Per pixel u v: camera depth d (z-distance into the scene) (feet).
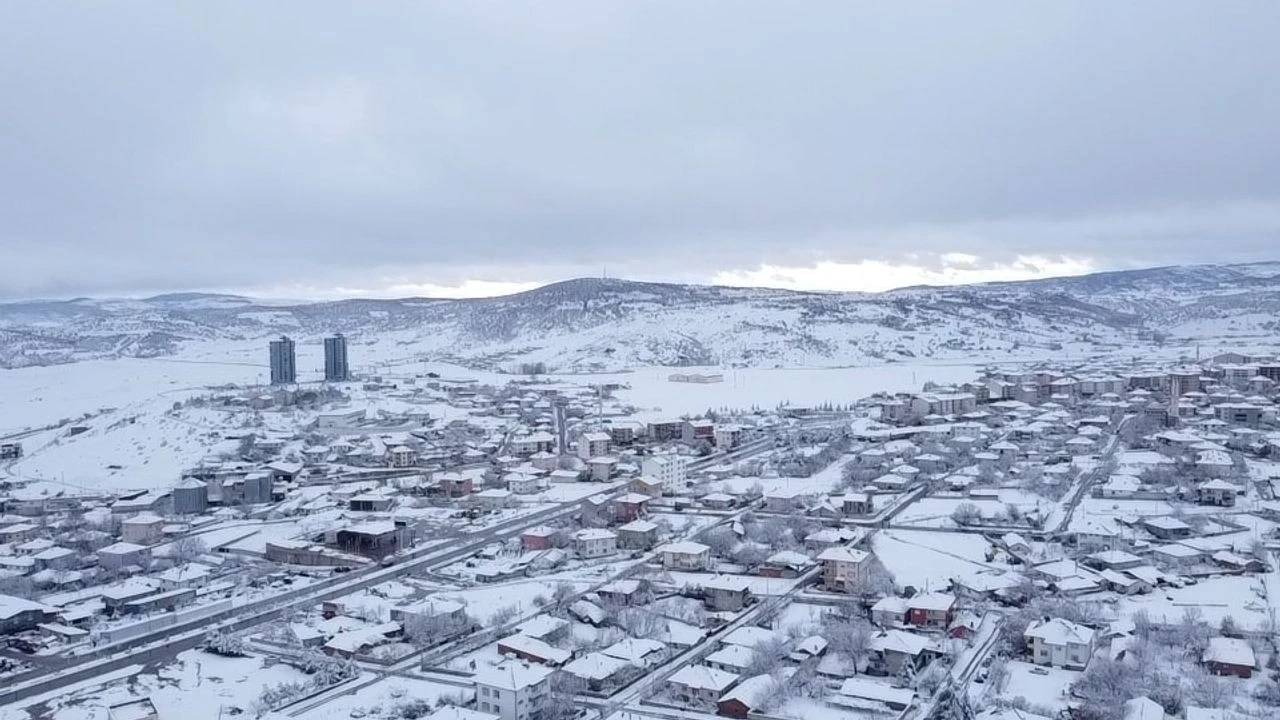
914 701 520.83
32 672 577.84
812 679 547.90
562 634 615.98
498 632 630.33
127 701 522.06
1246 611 641.40
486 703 513.86
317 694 539.70
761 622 650.84
